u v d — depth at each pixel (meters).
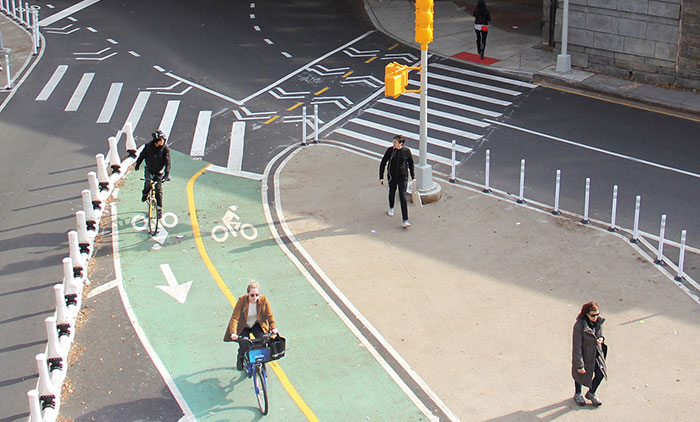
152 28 33.47
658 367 12.94
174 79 27.77
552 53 29.19
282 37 32.22
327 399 12.44
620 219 17.84
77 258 15.28
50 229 17.86
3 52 30.42
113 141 19.80
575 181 19.75
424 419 11.98
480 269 15.99
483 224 17.78
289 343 13.83
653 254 16.34
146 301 15.13
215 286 15.63
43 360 11.67
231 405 12.30
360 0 37.00
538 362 13.16
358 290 15.42
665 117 23.62
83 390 12.70
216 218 18.38
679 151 21.25
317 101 25.78
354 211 18.59
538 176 20.11
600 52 26.83
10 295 15.36
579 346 11.59
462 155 21.53
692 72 25.05
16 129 23.62
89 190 18.00
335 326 14.30
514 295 15.06
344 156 21.69
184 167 21.09
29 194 19.56
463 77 27.50
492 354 13.41
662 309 14.47
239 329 12.00
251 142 22.73
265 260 16.58
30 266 16.36
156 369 13.19
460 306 14.78
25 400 12.48
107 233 17.67
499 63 28.52
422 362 13.29
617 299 14.82
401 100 25.67
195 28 33.47
